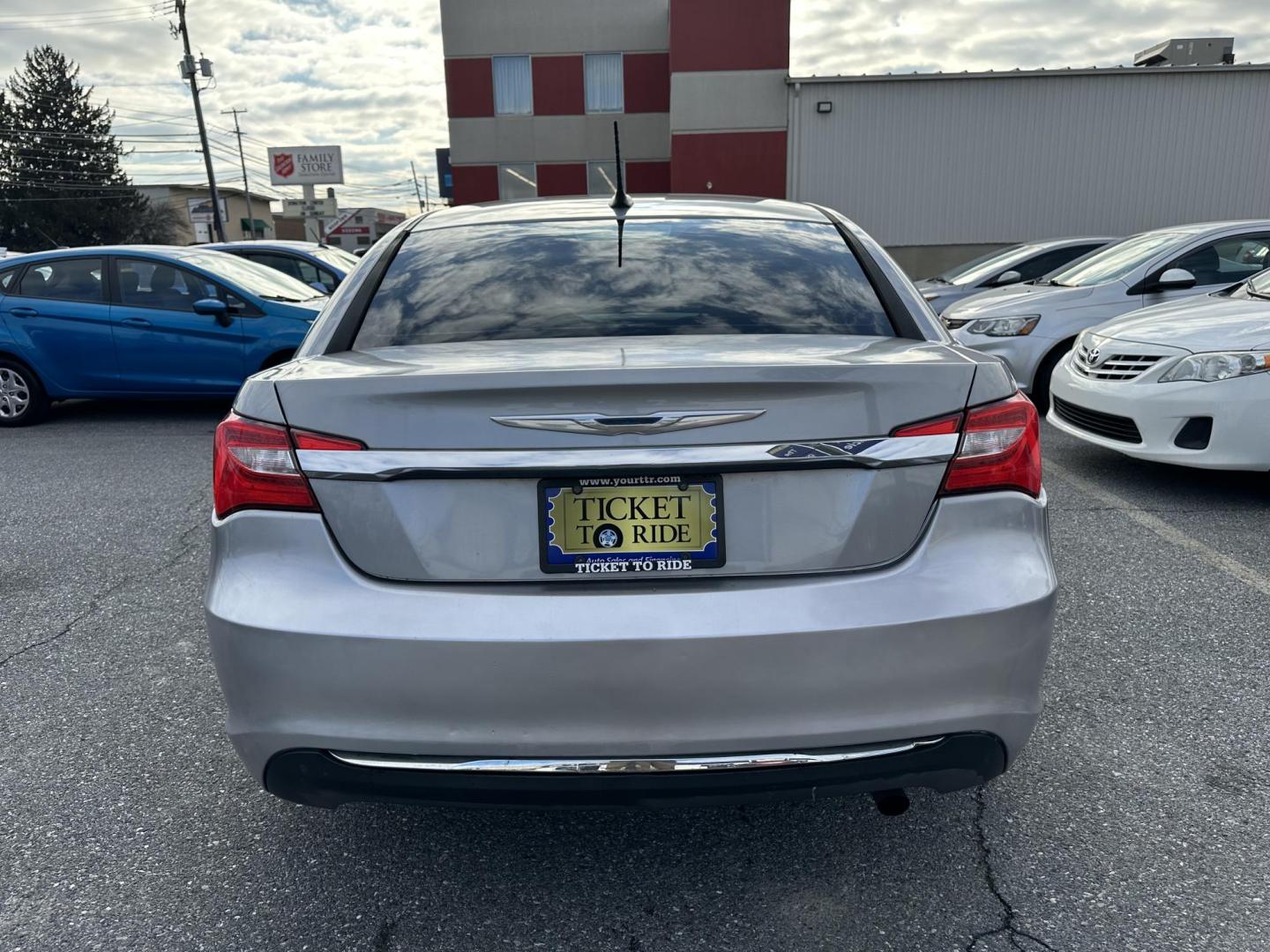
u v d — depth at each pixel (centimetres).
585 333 209
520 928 191
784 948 184
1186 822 220
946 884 201
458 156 2862
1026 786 236
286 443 171
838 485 169
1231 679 289
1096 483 519
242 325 736
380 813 232
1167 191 2012
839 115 2014
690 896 200
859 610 165
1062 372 546
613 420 163
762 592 166
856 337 207
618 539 167
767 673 164
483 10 2778
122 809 234
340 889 203
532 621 163
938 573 170
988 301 734
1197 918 189
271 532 171
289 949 186
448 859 213
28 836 223
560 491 167
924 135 2012
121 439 709
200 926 192
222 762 256
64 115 6378
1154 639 318
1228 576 373
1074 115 1988
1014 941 184
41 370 752
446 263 239
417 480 167
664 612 164
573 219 264
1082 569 385
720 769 166
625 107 2827
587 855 214
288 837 222
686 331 209
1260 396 437
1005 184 2025
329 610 167
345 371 178
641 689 163
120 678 307
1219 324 469
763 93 2250
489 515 167
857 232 261
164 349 741
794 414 166
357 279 236
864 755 168
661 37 2792
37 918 195
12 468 614
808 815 228
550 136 2844
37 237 6253
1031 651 175
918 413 170
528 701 164
